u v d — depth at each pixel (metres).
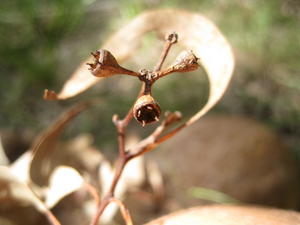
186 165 0.34
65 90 0.15
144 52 0.44
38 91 0.43
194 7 0.49
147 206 0.29
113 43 0.17
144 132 0.40
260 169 0.34
